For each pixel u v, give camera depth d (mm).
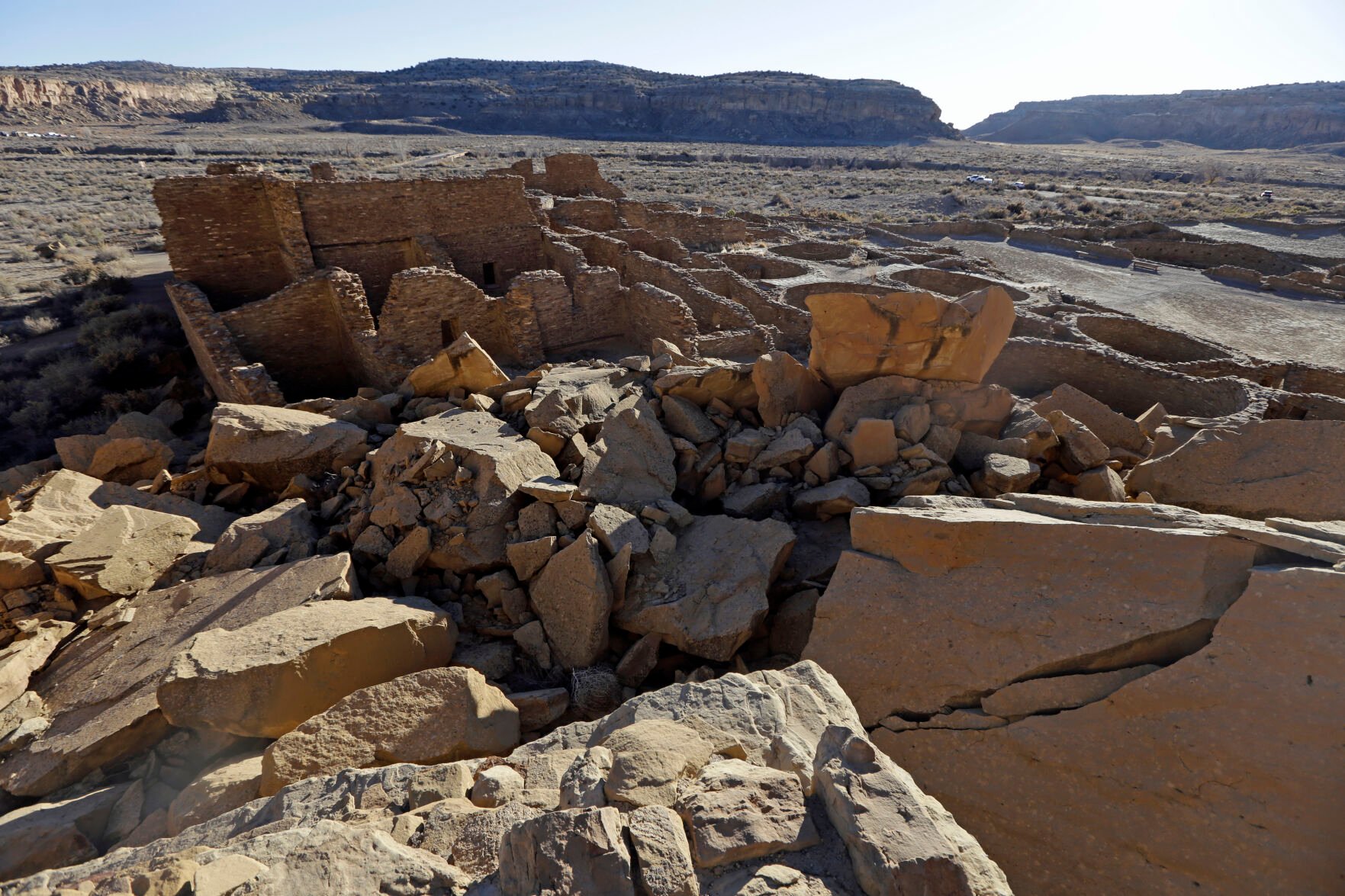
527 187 35094
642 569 7766
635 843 3186
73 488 9688
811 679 5121
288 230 19578
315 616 6473
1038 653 5250
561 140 139625
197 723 5695
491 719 5793
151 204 48906
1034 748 4988
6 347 23328
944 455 9500
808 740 4406
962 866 3084
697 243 32375
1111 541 5281
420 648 6688
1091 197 63781
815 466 9242
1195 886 4262
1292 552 4738
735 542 7953
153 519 8875
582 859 3066
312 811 4230
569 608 7293
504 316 17938
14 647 7176
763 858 3309
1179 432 10195
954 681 5520
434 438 9406
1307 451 8352
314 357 18156
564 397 10070
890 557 6223
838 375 10641
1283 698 4211
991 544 5730
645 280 22062
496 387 11695
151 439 12414
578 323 19219
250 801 4938
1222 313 25344
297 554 8531
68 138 106938
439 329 17188
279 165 70375
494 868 3420
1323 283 28000
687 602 7266
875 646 5918
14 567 7996
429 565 8352
